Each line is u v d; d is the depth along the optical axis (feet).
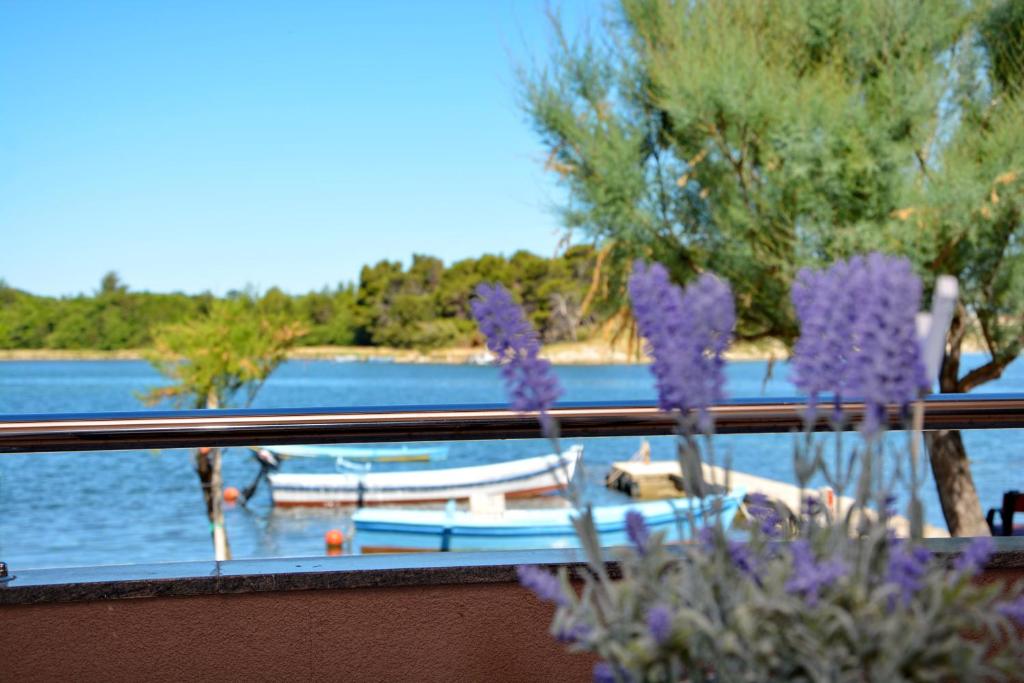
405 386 194.70
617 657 3.30
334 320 217.15
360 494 62.03
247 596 5.72
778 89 23.94
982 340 26.66
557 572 5.84
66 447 5.75
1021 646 3.41
